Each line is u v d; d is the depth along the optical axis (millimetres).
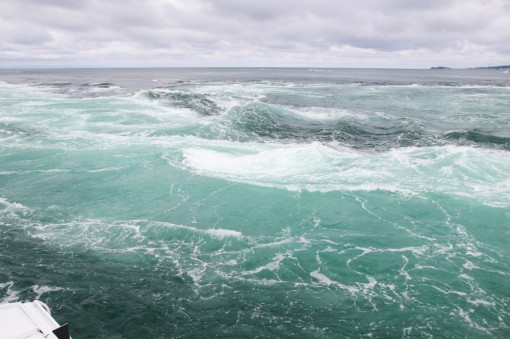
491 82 87875
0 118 28781
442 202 14484
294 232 12656
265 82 78625
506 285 9773
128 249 11469
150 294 9430
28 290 9383
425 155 19984
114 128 26172
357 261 10961
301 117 32094
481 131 27156
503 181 16359
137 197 15188
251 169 17984
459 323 8445
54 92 48469
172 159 19219
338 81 86562
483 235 12242
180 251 11453
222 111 33344
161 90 47250
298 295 9492
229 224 13156
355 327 8375
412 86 72000
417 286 9797
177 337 8047
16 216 13367
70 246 11523
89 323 8367
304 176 17094
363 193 15344
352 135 25656
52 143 22219
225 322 8516
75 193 15477
